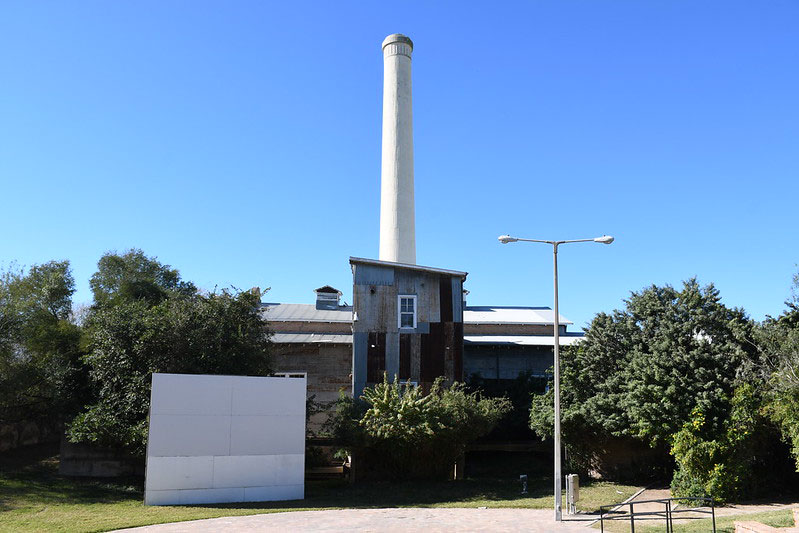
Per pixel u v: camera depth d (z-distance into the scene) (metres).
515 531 16.31
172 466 21.48
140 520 18.03
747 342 22.84
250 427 22.66
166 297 35.72
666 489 24.20
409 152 40.75
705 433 21.73
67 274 34.25
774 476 22.45
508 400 29.83
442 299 32.16
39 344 28.44
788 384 19.31
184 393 22.06
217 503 21.70
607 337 26.98
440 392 30.50
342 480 27.48
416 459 27.34
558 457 18.34
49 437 34.72
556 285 19.28
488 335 38.94
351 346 34.81
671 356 23.55
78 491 23.52
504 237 19.11
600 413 25.44
